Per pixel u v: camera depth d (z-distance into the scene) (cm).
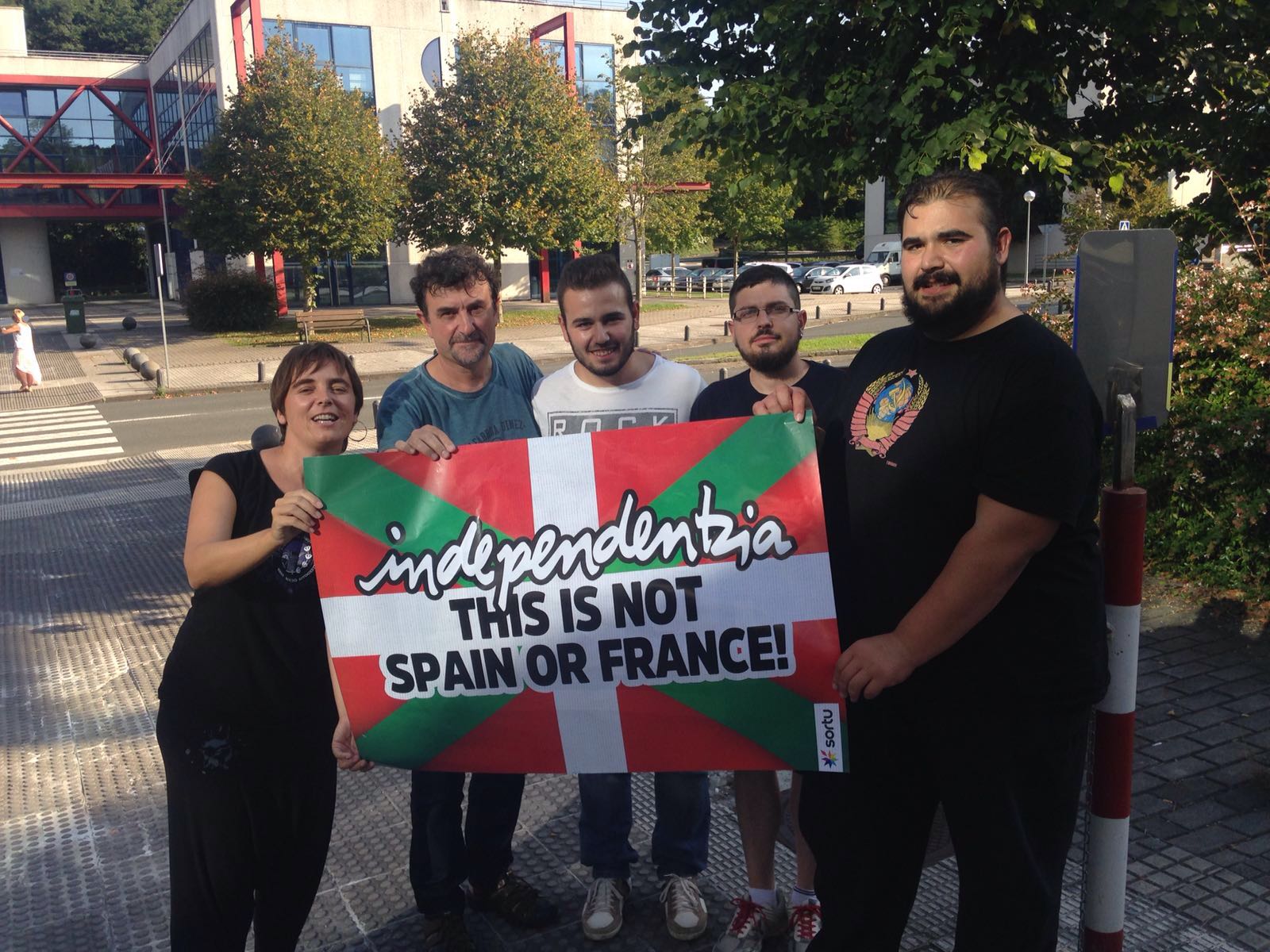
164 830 395
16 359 2020
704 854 318
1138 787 393
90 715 512
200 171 3014
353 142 2847
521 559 250
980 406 207
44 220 4962
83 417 1684
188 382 2086
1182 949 298
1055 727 216
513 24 3944
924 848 247
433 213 2942
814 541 238
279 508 243
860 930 245
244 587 253
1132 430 230
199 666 251
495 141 2886
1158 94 510
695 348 2484
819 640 239
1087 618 215
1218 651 516
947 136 445
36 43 7956
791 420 236
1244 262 645
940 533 217
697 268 5847
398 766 263
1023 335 209
